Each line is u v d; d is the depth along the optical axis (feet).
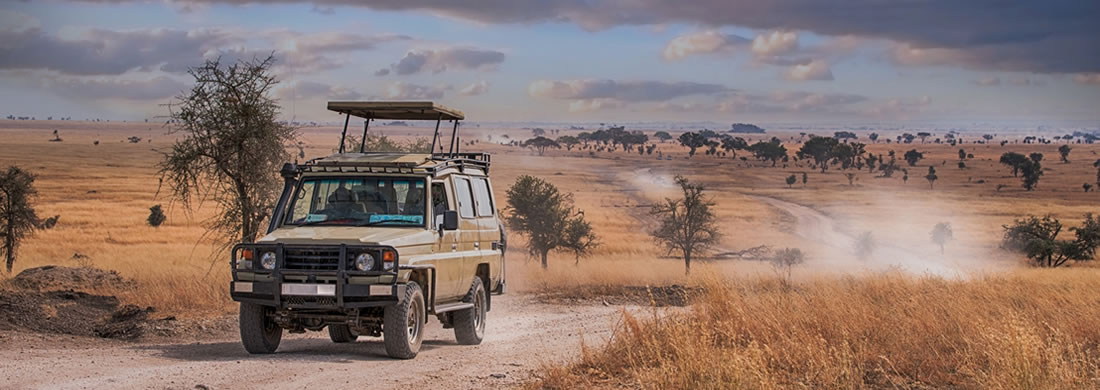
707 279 44.29
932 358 26.84
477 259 38.06
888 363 25.59
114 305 47.55
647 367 26.11
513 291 66.08
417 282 32.65
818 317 31.76
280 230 32.04
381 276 29.60
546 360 30.42
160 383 24.11
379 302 29.84
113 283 59.16
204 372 26.18
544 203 141.79
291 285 29.58
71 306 44.86
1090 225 207.10
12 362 27.89
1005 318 29.14
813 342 27.04
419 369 28.09
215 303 49.08
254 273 30.04
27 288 55.42
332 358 30.48
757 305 33.86
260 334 31.35
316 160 34.63
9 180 94.63
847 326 30.12
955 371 26.09
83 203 302.04
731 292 35.35
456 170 36.78
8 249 94.94
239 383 24.57
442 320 37.27
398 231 31.81
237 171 61.05
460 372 27.40
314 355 31.68
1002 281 53.83
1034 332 27.43
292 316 31.17
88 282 59.16
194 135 60.59
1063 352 26.94
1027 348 22.41
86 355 30.45
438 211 33.83
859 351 27.17
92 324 42.06
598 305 57.21
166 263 111.96
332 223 32.73
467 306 36.22
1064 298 42.27
